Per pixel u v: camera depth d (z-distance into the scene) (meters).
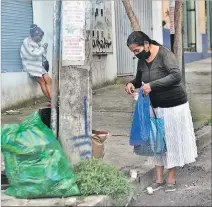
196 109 11.56
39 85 11.98
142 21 17.17
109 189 5.26
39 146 5.11
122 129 9.12
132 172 6.18
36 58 11.39
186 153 5.84
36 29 11.32
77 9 5.57
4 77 10.84
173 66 5.61
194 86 15.61
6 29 10.91
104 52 14.79
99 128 9.21
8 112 10.69
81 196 5.19
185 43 22.59
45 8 12.12
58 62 5.70
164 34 18.75
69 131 5.66
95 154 5.88
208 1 24.53
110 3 15.12
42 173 5.09
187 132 5.85
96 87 14.48
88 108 5.69
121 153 7.30
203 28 23.89
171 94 5.69
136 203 5.66
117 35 15.91
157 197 5.91
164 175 6.73
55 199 5.11
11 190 5.20
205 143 9.07
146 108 5.71
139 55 5.70
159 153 5.96
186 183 6.52
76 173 5.41
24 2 11.46
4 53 10.86
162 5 18.53
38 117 5.33
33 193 5.09
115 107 11.62
